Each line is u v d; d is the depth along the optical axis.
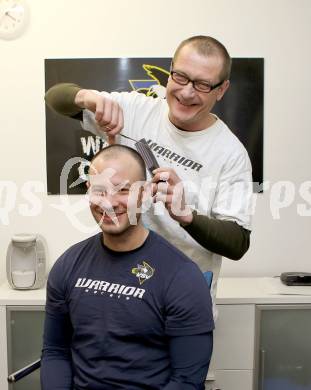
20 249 2.23
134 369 1.20
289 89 2.34
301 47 2.31
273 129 2.36
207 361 1.21
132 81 2.32
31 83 2.32
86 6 2.28
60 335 1.36
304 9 2.29
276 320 2.11
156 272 1.22
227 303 2.05
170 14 2.28
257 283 2.28
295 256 2.44
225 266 2.43
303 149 2.38
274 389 2.16
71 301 1.27
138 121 1.55
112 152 1.25
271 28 2.30
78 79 2.32
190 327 1.18
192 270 1.23
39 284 2.25
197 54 1.32
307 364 2.16
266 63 2.32
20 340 2.13
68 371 1.32
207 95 1.37
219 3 2.28
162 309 1.20
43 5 2.28
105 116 1.42
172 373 1.20
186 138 1.49
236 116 2.34
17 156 2.37
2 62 2.31
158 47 2.30
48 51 2.30
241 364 2.09
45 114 2.34
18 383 2.13
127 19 2.29
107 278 1.24
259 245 2.43
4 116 2.35
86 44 2.30
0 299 2.08
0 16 2.28
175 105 1.40
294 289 2.17
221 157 1.49
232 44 2.31
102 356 1.21
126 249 1.25
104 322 1.21
